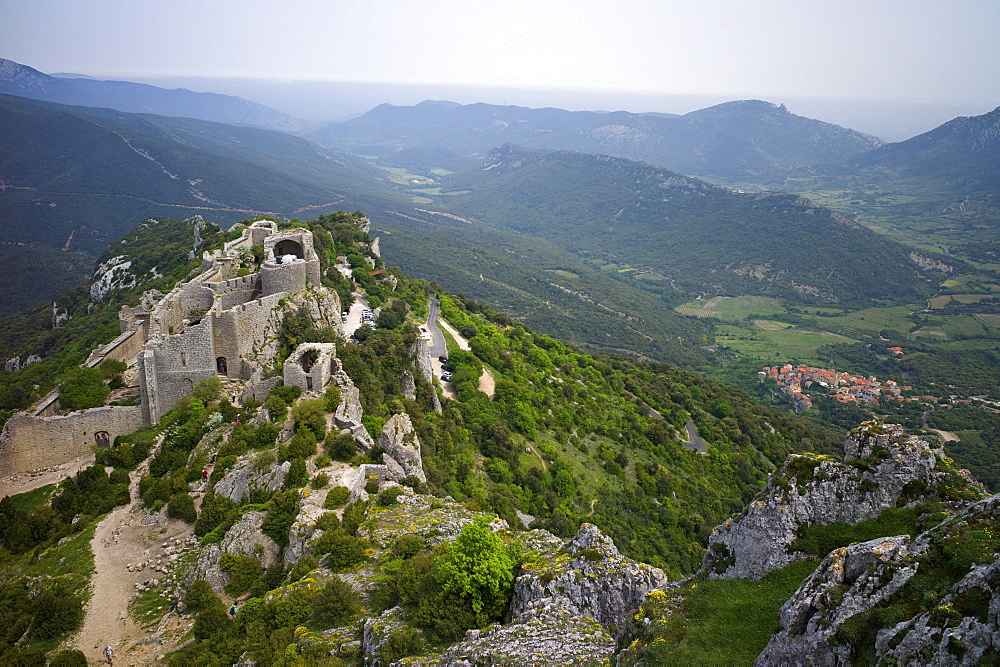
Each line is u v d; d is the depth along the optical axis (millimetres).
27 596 51406
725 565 29078
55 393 73750
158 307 74562
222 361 75812
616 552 38281
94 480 63531
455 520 52594
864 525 26656
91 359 79250
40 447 68125
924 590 20625
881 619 20594
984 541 20688
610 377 154250
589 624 32344
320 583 45094
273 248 95188
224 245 108125
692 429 138000
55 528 59531
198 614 47156
